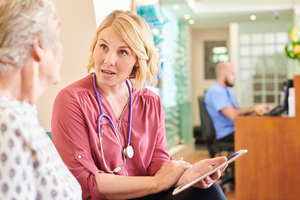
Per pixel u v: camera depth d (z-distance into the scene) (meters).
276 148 2.52
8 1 0.64
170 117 4.56
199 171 1.06
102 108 1.14
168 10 4.74
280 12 5.03
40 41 0.68
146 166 1.23
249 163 2.56
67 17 1.62
